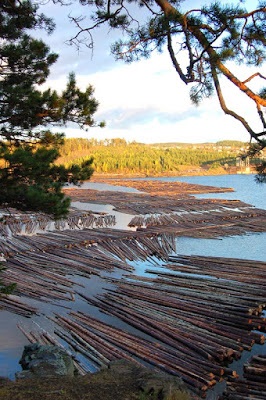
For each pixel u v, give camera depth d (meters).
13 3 6.32
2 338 10.81
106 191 65.62
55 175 6.21
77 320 12.12
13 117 6.11
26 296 14.41
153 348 9.98
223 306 13.00
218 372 8.85
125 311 12.86
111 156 160.25
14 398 5.45
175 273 18.47
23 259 19.70
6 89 5.87
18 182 5.60
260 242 26.67
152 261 20.92
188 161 170.00
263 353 10.25
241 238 28.02
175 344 10.39
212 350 9.84
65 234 26.88
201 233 28.78
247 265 19.30
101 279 17.16
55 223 32.34
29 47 6.26
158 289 15.16
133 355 9.79
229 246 25.47
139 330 11.64
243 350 10.39
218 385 8.66
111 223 34.38
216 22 4.28
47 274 17.16
